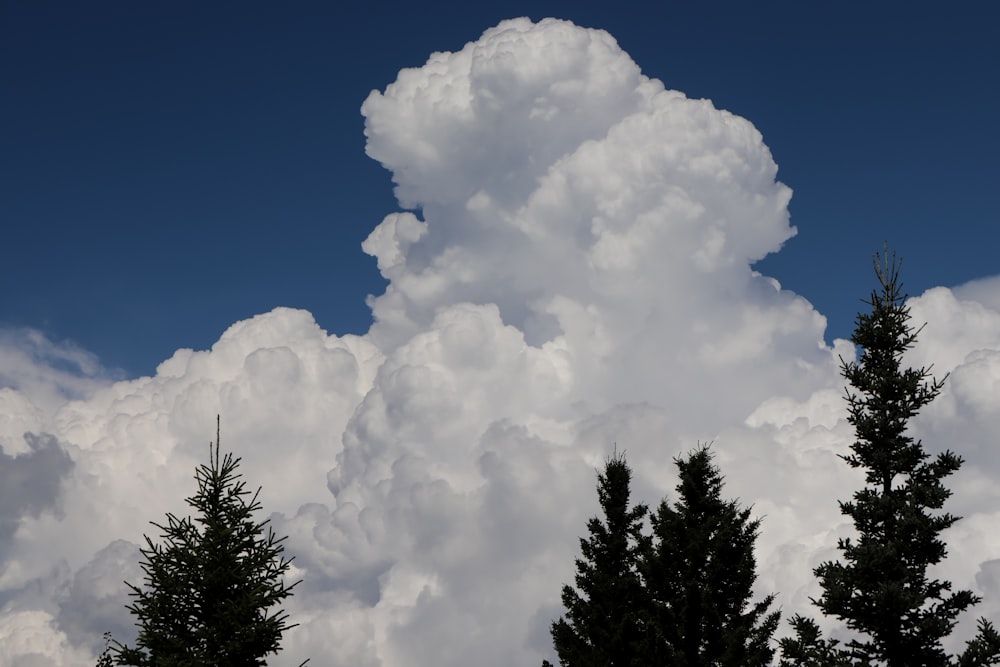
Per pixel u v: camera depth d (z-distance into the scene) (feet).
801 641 120.47
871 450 122.72
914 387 121.90
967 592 117.39
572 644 166.61
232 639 96.02
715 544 151.64
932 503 117.60
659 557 155.12
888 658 116.88
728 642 145.69
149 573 97.30
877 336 125.29
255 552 99.96
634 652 158.71
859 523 122.01
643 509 173.99
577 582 170.71
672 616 150.41
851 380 125.90
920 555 117.91
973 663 111.75
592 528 173.99
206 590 97.91
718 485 160.86
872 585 117.50
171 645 94.94
